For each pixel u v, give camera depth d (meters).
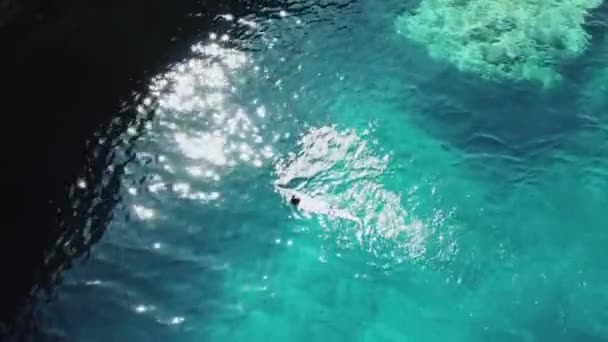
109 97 14.87
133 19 16.58
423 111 14.72
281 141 14.16
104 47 15.89
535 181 13.39
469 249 12.36
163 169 13.63
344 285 11.91
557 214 12.88
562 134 14.20
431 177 13.47
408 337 11.20
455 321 11.39
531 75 15.34
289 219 12.91
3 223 12.68
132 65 15.55
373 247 12.45
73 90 14.97
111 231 12.66
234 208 13.07
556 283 11.85
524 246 12.39
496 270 12.07
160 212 12.97
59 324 11.34
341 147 14.02
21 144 13.92
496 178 13.47
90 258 12.26
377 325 11.35
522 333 11.20
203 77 15.37
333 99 14.96
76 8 16.61
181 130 14.30
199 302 11.73
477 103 14.84
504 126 14.39
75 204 13.04
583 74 15.34
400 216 12.86
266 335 11.27
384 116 14.60
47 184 13.31
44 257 12.24
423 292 11.80
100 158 13.77
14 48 15.72
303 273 12.10
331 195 13.21
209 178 13.52
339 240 12.55
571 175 13.48
